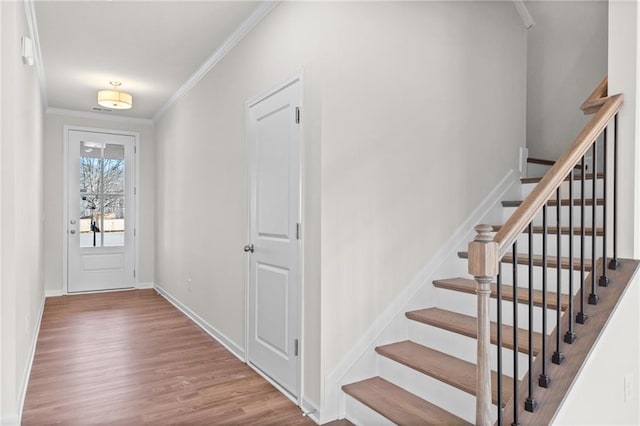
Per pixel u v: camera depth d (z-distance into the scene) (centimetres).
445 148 287
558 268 182
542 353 181
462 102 296
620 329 192
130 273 645
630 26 200
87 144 616
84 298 574
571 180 185
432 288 275
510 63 323
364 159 253
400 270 266
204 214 429
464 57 297
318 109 242
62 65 420
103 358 339
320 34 243
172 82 474
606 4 347
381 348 250
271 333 296
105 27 337
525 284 252
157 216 630
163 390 278
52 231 591
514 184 321
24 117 280
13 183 223
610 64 207
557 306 181
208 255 418
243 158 341
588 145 188
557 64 382
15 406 222
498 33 316
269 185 300
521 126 329
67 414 244
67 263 603
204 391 277
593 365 179
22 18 266
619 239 205
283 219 281
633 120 199
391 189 263
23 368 275
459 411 204
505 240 158
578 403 173
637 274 197
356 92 250
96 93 517
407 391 233
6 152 222
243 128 341
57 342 380
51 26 335
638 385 203
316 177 243
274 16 294
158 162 622
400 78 267
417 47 275
